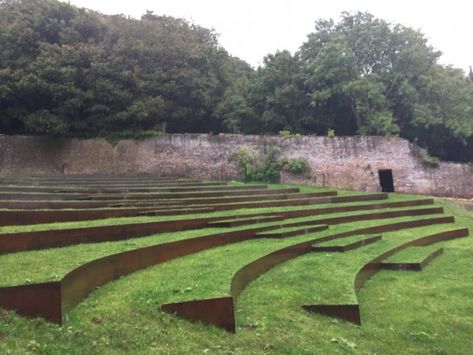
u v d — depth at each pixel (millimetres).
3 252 6875
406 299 7918
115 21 26922
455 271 10102
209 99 26922
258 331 5641
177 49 26672
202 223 11500
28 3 25828
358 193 20266
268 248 9648
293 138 23828
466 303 7770
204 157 24062
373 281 9086
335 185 22984
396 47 27516
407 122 27547
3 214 8555
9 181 15273
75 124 24016
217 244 10070
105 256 6656
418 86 27469
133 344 4641
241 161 23578
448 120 26422
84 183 17219
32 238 7316
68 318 5039
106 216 10930
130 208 11680
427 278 9406
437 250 11977
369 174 22906
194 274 7031
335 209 16484
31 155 23453
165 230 10305
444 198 21938
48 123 22969
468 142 28969
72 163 23984
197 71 26781
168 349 4656
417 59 26688
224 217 12305
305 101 27000
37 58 23422
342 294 7043
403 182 22906
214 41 31500
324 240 11656
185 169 23984
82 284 5875
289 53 28094
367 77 26156
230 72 31016
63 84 23422
